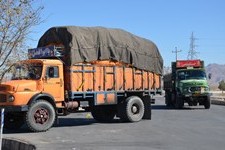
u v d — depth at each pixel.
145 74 21.61
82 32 18.66
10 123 17.55
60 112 17.98
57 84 17.58
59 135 15.51
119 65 20.22
